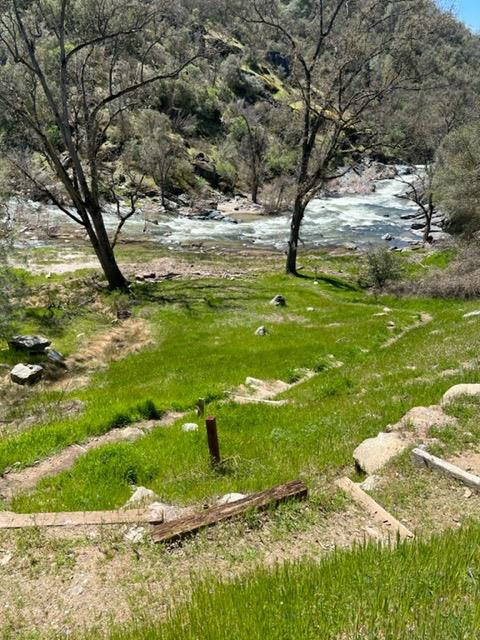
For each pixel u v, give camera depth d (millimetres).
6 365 21500
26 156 44500
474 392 11438
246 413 14328
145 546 7629
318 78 37812
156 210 72438
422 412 11062
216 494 9219
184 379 19719
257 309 31828
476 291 35438
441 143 51281
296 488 8500
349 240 59906
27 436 13445
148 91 39594
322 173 39406
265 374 20312
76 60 32875
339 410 12898
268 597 5348
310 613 4906
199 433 12594
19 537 7988
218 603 5387
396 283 39094
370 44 34938
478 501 8062
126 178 75875
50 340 25281
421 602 4863
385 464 9203
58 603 6555
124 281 34531
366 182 102188
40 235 52469
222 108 107812
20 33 28656
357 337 25438
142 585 6773
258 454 11133
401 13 34062
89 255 44781
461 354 16016
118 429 14617
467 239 43469
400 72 35594
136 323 28531
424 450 9398
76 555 7535
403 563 5660
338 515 8016
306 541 7441
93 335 26516
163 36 32656
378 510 7980
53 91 36938
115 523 8289
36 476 11711
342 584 5402
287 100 40969
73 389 20109
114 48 31844
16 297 22625
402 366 16969
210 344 25297
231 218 74500
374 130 38438
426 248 52250
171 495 9555
